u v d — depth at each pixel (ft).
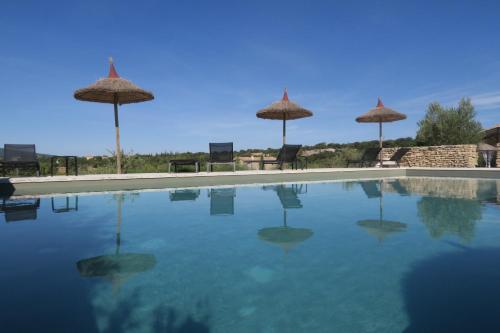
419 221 12.50
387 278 6.79
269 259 8.10
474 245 9.17
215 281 6.68
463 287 6.27
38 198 19.16
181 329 4.79
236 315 5.23
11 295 5.98
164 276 6.96
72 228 11.57
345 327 4.84
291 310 5.42
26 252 8.71
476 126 55.06
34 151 25.96
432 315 5.20
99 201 17.95
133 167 37.22
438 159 43.65
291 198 19.03
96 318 5.12
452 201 17.39
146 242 9.71
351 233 10.70
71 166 35.53
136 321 5.02
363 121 44.04
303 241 9.72
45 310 5.38
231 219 13.10
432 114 59.57
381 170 36.83
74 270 7.33
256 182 29.71
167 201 17.99
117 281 6.69
